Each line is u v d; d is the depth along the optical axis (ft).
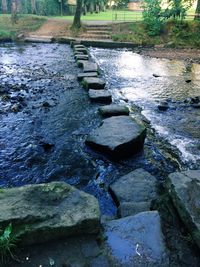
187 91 28.66
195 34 59.26
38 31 63.98
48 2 90.17
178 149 17.30
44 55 43.88
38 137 17.61
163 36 60.29
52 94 25.13
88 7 111.24
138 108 23.54
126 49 53.88
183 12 61.05
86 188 13.53
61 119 20.20
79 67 35.73
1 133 17.83
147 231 9.03
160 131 19.56
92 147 16.30
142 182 12.96
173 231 9.16
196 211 9.00
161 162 15.88
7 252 8.00
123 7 137.18
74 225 8.54
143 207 10.84
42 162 15.29
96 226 8.80
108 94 24.06
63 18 82.48
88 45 55.57
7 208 8.75
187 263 8.23
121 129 17.07
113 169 15.02
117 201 12.02
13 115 20.35
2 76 30.42
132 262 8.20
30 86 27.14
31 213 8.65
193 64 42.06
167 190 10.48
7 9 84.53
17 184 13.61
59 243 8.52
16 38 57.47
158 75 34.37
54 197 9.48
